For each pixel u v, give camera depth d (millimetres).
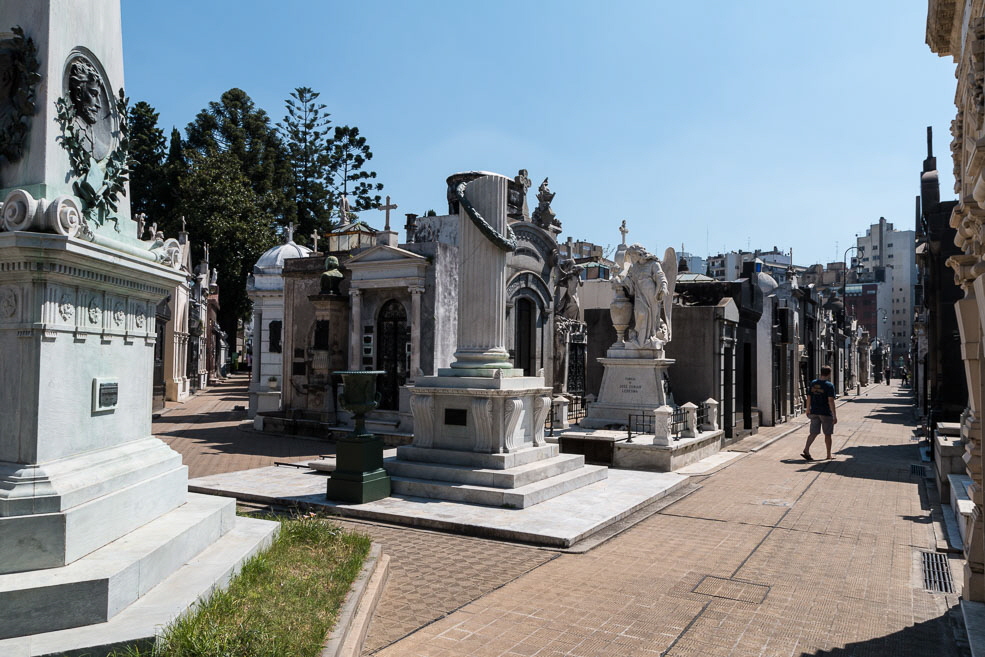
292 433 18391
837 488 11836
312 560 5871
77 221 4730
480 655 4793
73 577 4129
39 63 4859
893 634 5363
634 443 13445
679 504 10328
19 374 4535
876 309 104250
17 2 4953
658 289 15648
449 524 8469
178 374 31469
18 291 4570
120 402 5508
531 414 11070
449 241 18875
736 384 19438
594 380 18516
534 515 8852
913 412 28562
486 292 10773
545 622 5461
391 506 9289
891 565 7266
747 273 21266
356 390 9523
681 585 6488
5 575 4137
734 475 13195
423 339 16156
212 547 5727
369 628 5191
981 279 4559
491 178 10859
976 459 6023
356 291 17172
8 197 4555
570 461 11344
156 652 3795
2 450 4547
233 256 43094
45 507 4363
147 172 46500
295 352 19000
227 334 52125
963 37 6039
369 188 56812
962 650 5055
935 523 9211
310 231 53688
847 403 38906
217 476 11484
